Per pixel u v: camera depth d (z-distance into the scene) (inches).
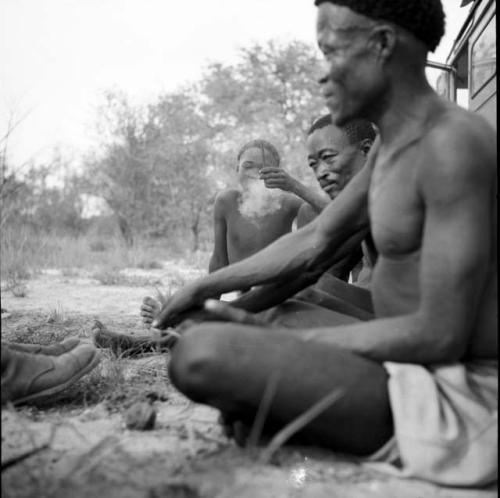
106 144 733.9
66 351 123.5
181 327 119.0
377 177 99.3
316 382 87.5
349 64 96.0
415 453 86.7
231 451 93.7
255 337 88.5
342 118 99.8
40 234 538.0
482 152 89.8
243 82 888.3
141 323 221.6
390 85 96.7
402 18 94.4
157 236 717.3
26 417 110.7
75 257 481.7
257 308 125.1
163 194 725.3
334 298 127.0
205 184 732.0
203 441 99.4
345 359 89.7
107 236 722.2
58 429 104.7
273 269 119.3
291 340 89.4
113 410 116.0
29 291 325.1
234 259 201.5
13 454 92.3
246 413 90.8
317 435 91.1
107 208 755.4
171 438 100.8
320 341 93.0
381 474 88.8
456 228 88.3
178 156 727.1
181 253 639.8
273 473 87.4
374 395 89.2
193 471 87.6
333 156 145.3
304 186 172.9
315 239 118.6
